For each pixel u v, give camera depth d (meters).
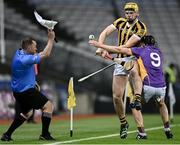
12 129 23.38
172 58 73.69
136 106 23.58
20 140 23.67
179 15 79.12
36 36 67.06
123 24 24.86
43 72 60.00
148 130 30.55
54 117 53.12
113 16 78.19
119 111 24.92
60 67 63.19
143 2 80.12
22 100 23.42
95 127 35.72
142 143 21.58
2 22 60.44
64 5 79.06
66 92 61.44
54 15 76.94
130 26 24.62
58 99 59.78
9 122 44.66
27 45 23.34
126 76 24.81
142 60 23.88
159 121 43.28
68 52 65.19
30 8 75.25
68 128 34.50
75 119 49.19
